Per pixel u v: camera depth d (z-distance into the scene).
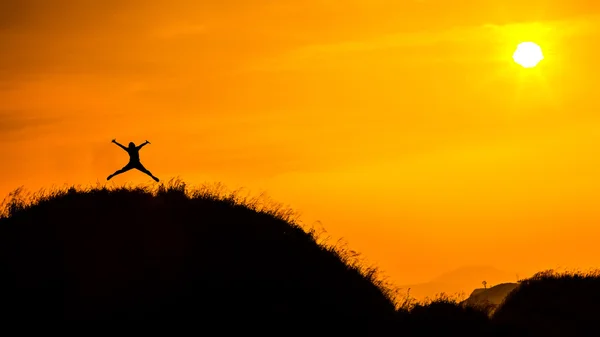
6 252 109.81
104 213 119.31
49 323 100.81
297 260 117.62
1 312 101.25
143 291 106.69
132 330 101.38
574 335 130.38
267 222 123.94
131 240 114.19
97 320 102.00
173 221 119.06
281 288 111.44
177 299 106.00
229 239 117.50
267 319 105.88
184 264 111.56
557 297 143.62
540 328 129.00
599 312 138.50
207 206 123.69
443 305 125.25
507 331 122.94
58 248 111.50
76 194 124.75
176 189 127.88
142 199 124.12
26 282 105.50
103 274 108.44
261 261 114.88
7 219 117.94
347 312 111.50
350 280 119.12
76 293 105.31
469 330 118.56
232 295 108.06
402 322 115.56
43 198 123.31
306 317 108.25
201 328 102.81
